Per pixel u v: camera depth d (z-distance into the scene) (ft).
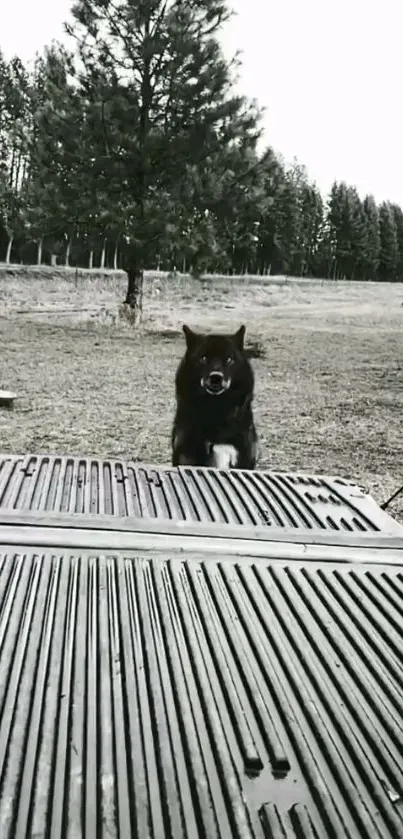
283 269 50.88
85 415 19.84
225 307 40.75
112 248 37.88
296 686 2.75
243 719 2.50
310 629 3.22
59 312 37.76
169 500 4.97
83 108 34.60
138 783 2.11
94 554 3.86
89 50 34.63
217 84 34.24
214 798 2.08
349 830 1.99
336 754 2.35
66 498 4.83
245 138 35.60
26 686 2.58
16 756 2.19
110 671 2.73
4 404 20.21
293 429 19.24
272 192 38.24
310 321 37.68
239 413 11.85
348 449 17.57
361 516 4.87
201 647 2.98
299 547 4.17
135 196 35.04
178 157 34.78
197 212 35.42
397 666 2.96
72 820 1.94
